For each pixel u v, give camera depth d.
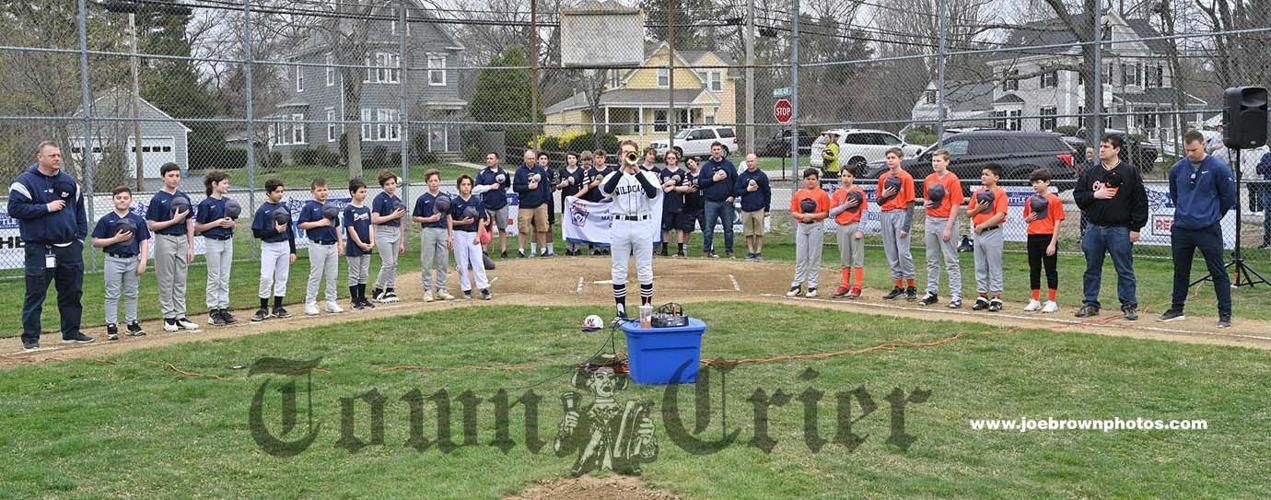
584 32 19.78
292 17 27.33
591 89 38.72
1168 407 7.53
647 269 10.95
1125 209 10.70
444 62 30.34
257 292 13.77
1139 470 6.26
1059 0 22.61
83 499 5.87
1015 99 31.69
